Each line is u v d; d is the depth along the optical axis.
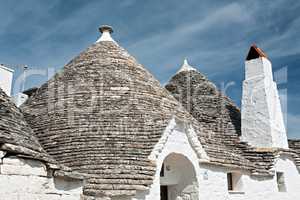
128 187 9.11
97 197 8.64
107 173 9.47
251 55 16.73
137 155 10.32
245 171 13.34
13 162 6.30
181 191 11.77
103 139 11.01
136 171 9.70
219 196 12.02
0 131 6.93
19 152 6.37
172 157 11.60
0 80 13.63
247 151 14.94
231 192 12.55
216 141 13.64
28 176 6.55
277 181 14.94
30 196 6.54
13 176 6.28
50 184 6.98
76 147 10.84
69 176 7.33
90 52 15.41
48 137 11.70
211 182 11.85
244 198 13.01
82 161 10.11
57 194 7.12
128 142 10.88
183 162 11.64
